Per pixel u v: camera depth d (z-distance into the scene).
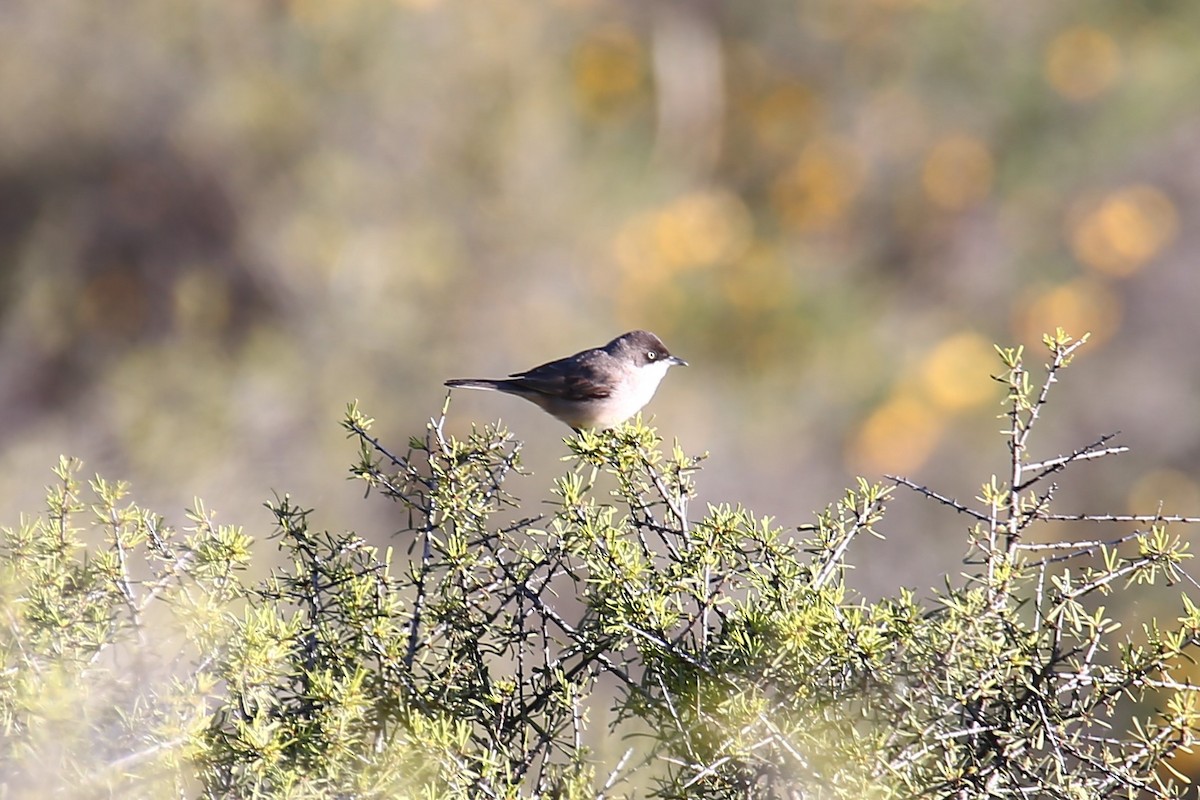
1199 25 22.64
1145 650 5.19
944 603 5.16
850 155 22.55
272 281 19.95
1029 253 22.05
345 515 15.90
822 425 20.25
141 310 20.27
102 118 20.66
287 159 20.75
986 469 19.97
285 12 21.09
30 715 4.83
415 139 21.02
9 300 20.14
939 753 5.11
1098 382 21.03
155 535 5.67
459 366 19.59
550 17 22.16
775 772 4.92
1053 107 22.42
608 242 21.06
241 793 4.94
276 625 5.14
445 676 5.45
